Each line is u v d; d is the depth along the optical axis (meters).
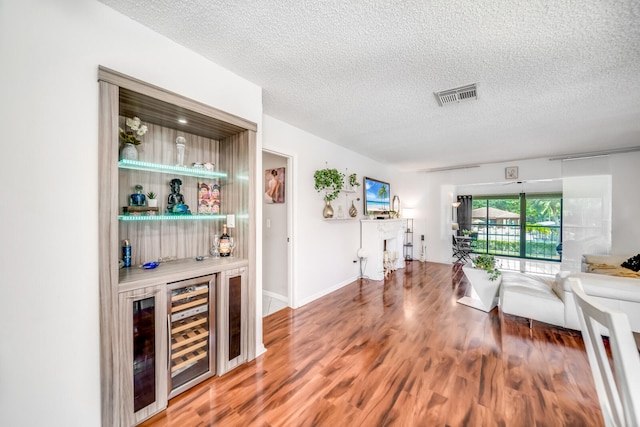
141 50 1.48
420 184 6.48
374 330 2.60
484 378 1.81
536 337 2.42
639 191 4.03
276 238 3.57
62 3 1.21
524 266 6.11
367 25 1.46
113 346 1.33
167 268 1.71
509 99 2.38
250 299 2.05
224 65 1.89
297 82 2.12
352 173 4.49
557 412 1.50
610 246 4.21
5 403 1.08
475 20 1.41
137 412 1.42
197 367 1.83
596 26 1.43
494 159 5.11
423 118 2.88
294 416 1.49
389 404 1.58
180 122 1.85
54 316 1.19
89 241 1.27
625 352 0.65
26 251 1.12
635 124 3.01
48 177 1.17
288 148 3.12
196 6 1.33
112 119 1.32
